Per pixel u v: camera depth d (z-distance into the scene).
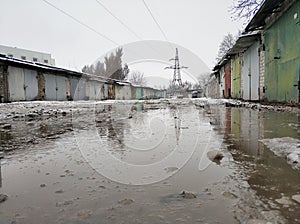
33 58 43.81
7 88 13.21
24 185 1.70
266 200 1.36
